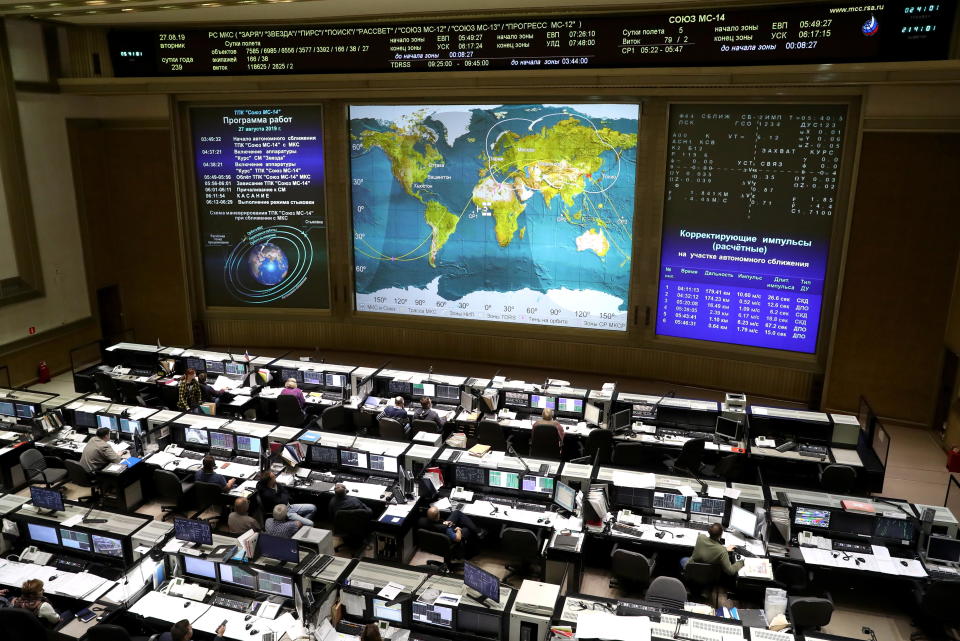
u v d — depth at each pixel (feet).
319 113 55.93
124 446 40.88
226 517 38.01
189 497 38.19
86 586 28.89
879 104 43.86
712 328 51.72
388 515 34.09
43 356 55.88
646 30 45.42
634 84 46.73
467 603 26.25
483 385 46.39
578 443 43.37
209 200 59.31
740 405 42.14
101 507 39.22
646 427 43.16
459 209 55.21
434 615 26.35
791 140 46.68
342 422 45.06
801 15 42.34
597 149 51.24
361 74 50.98
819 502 33.63
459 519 33.96
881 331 47.09
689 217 50.52
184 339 61.98
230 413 46.14
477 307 56.85
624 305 53.62
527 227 54.13
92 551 30.63
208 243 60.23
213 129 57.77
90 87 55.26
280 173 57.82
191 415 42.42
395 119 54.70
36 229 54.39
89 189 58.49
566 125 51.42
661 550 32.78
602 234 52.70
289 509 34.30
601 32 46.24
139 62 54.39
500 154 53.26
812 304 48.55
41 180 54.54
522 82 48.75
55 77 55.16
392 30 49.65
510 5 44.88
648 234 51.78
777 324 49.83
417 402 47.09
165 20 51.29
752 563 30.71
